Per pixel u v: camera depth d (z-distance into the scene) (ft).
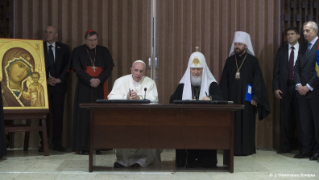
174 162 15.62
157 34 20.44
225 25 20.67
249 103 18.60
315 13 20.63
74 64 18.13
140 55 20.45
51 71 18.92
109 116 13.03
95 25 20.17
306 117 17.22
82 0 20.07
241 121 18.42
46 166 14.55
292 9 20.75
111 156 17.44
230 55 19.70
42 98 17.31
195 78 15.58
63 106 19.16
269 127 20.49
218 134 13.12
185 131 13.01
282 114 19.01
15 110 16.72
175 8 20.49
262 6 20.57
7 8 19.80
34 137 19.80
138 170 13.74
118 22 20.42
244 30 20.66
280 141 20.24
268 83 20.49
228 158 13.76
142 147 12.96
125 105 12.64
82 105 12.63
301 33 20.51
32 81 17.39
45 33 19.04
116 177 12.46
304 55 17.69
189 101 12.78
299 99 17.39
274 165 15.38
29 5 19.92
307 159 17.03
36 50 17.89
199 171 13.67
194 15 20.61
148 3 20.43
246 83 18.67
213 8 20.67
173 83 20.44
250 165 15.35
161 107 12.64
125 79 16.15
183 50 20.54
